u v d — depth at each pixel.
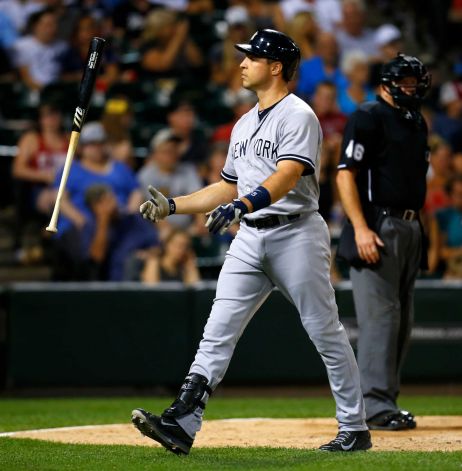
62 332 32.22
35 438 19.22
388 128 20.36
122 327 32.31
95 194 37.03
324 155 39.28
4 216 43.72
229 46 48.91
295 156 15.18
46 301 32.22
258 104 16.12
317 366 32.53
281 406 28.08
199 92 48.62
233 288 15.84
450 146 46.97
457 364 32.94
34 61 47.16
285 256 15.69
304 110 15.48
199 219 39.44
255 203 14.57
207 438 19.19
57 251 37.41
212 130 46.75
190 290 32.44
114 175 38.31
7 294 32.31
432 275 38.88
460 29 58.94
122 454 16.25
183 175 40.47
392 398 20.64
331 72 47.81
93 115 45.72
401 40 57.00
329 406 27.97
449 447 17.33
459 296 33.03
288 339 32.44
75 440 18.91
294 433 20.05
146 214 15.67
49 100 44.03
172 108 47.53
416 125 20.53
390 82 20.42
